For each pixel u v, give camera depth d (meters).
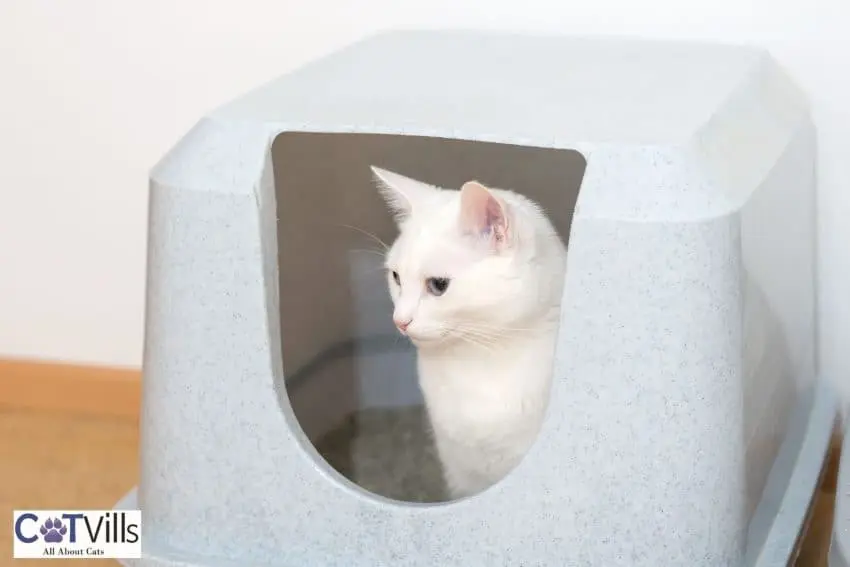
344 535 1.04
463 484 1.27
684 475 0.95
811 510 1.19
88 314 1.76
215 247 1.02
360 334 1.54
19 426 1.74
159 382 1.07
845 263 1.45
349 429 1.49
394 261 1.20
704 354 0.94
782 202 1.16
